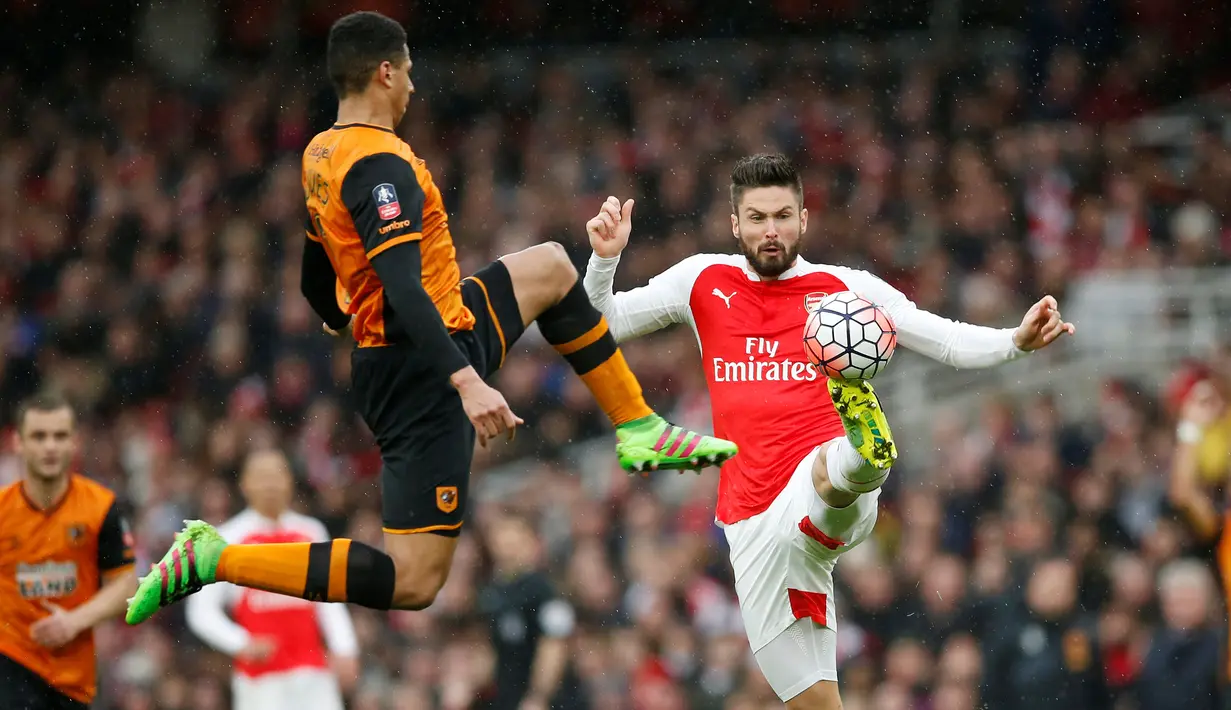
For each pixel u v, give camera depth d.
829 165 64.69
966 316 55.81
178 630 40.53
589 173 65.50
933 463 45.16
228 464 49.72
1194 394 30.17
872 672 34.19
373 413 16.11
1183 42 69.69
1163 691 29.97
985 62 69.69
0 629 23.88
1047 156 63.31
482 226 64.06
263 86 74.44
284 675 30.92
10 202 68.00
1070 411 51.78
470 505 43.62
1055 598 33.53
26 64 75.06
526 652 31.25
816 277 18.36
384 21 15.96
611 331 18.50
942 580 34.84
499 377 51.53
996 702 33.03
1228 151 63.97
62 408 24.11
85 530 24.23
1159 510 38.75
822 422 17.95
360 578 15.60
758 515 17.97
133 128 72.56
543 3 75.44
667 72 71.19
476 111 71.12
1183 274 56.34
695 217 63.72
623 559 40.97
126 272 64.00
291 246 63.88
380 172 15.22
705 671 34.50
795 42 72.62
